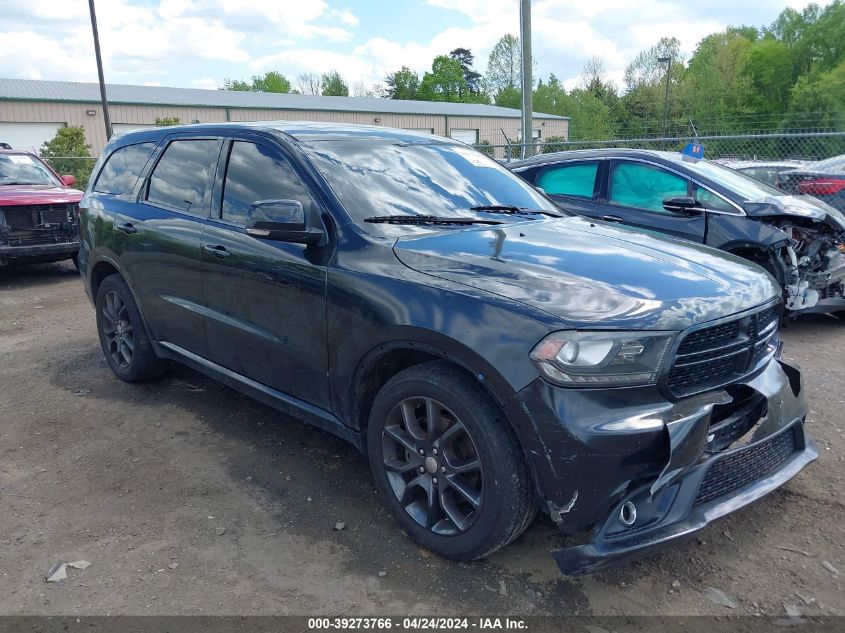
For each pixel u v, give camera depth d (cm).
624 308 257
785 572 286
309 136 383
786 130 6094
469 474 282
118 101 3428
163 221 430
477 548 278
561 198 713
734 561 294
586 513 253
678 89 7238
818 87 6538
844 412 449
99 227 493
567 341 247
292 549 305
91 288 529
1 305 816
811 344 612
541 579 283
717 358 272
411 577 285
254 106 3844
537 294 265
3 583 283
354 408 322
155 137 478
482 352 258
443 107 5097
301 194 350
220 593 276
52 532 319
